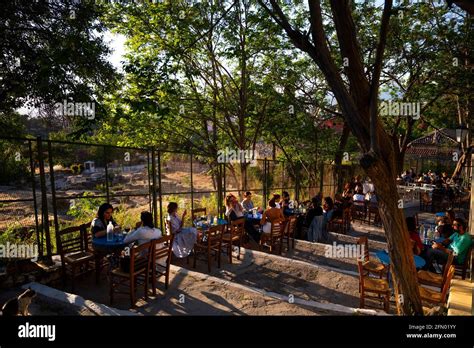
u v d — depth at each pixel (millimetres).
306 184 18516
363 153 4602
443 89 14688
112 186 28844
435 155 30656
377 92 4289
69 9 9656
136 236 6312
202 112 14961
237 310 5461
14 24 9031
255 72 14227
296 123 14766
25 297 4223
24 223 13945
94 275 6879
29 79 9445
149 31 12406
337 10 4457
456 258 7312
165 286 6324
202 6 12695
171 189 26859
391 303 6234
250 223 10078
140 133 14461
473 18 13289
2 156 13016
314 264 8258
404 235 4578
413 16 14078
